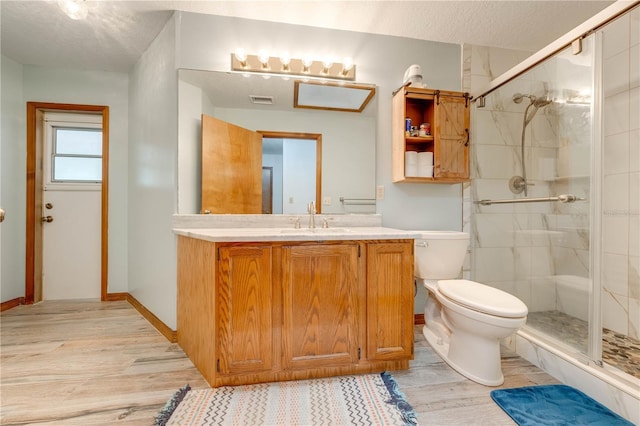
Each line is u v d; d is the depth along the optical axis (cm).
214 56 206
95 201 291
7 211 260
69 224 287
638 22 173
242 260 145
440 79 240
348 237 155
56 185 284
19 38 229
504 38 235
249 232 177
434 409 134
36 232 276
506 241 234
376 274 159
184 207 204
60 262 286
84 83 279
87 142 291
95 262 291
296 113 219
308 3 194
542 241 220
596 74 179
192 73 203
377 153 231
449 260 198
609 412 130
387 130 233
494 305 146
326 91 222
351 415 129
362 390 146
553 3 194
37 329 218
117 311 256
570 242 205
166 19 209
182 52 201
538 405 135
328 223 221
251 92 212
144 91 249
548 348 165
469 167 226
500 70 249
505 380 157
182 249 191
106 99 284
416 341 204
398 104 223
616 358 162
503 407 134
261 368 147
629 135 190
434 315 201
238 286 145
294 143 219
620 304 197
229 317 144
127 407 133
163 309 212
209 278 148
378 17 209
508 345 193
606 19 157
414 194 238
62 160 287
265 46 213
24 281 272
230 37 208
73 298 287
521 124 226
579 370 148
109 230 285
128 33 224
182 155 203
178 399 137
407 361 167
